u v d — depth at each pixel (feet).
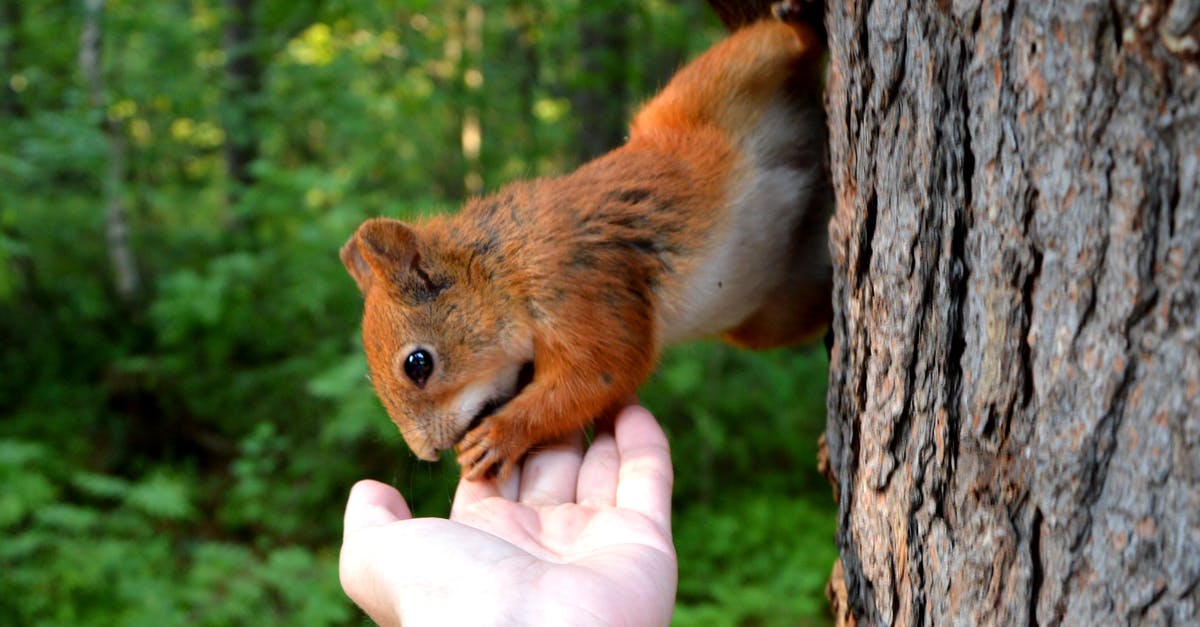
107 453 4.72
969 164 1.20
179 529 4.08
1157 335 1.06
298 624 3.10
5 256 4.03
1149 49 1.03
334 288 4.05
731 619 3.14
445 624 1.26
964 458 1.21
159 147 5.93
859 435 1.38
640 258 1.63
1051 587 1.14
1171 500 1.06
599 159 1.72
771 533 3.70
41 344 5.16
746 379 4.36
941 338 1.23
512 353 1.65
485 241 1.64
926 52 1.23
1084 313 1.10
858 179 1.35
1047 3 1.10
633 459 1.52
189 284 4.19
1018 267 1.15
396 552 1.35
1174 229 1.03
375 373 1.67
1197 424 1.03
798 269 1.74
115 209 5.31
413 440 1.66
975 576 1.20
